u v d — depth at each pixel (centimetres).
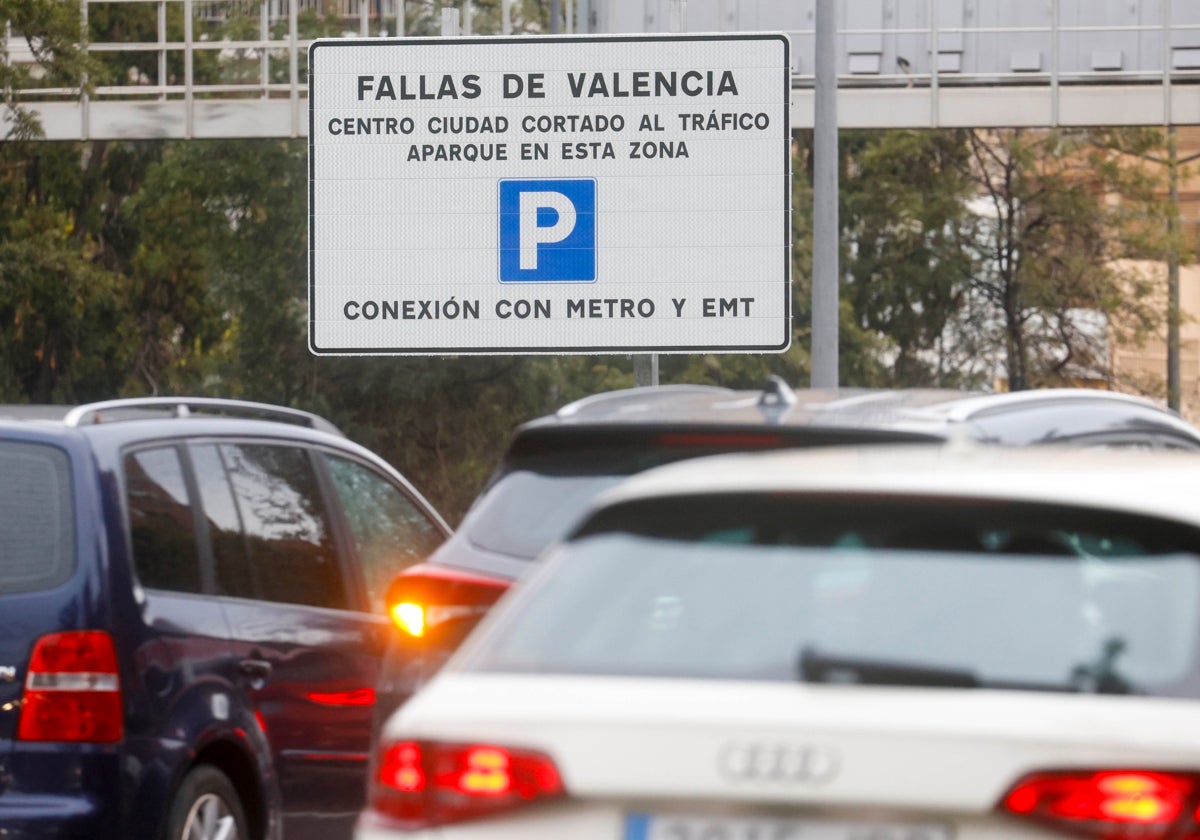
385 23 12444
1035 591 1239
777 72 6862
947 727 1137
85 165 13662
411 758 1234
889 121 10488
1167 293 14200
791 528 1316
